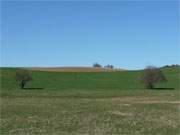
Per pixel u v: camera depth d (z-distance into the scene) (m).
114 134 32.34
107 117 43.62
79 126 36.62
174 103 61.66
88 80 126.62
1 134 32.09
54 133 32.75
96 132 33.34
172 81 125.50
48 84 115.25
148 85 106.75
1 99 70.56
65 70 158.75
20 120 40.81
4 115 45.41
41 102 64.19
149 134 32.34
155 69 106.69
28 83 115.81
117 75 139.75
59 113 47.62
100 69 167.12
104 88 105.31
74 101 66.44
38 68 160.12
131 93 84.94
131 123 38.75
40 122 39.31
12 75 126.06
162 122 39.47
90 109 52.25
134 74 141.50
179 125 37.41
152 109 52.31
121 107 55.00
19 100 68.38
